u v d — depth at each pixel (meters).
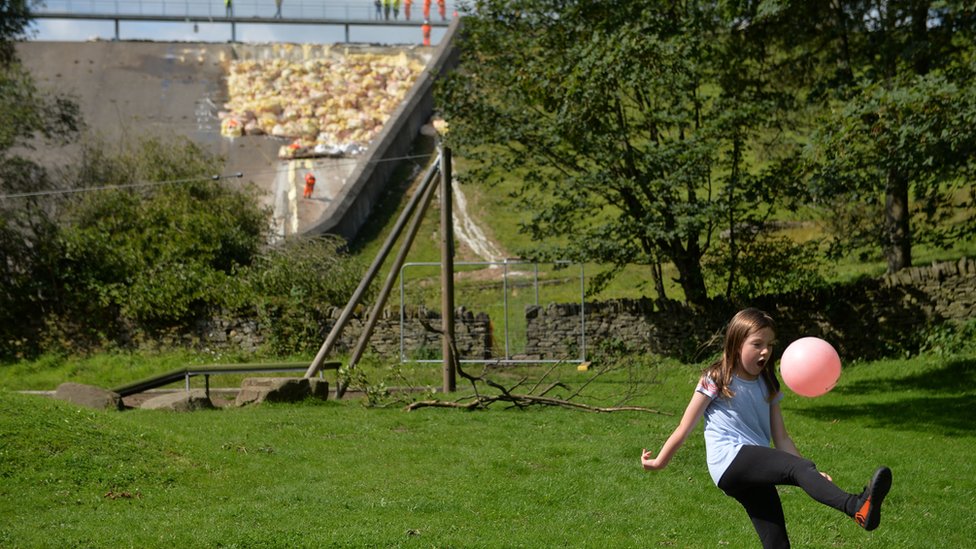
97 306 26.86
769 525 5.63
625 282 33.69
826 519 9.26
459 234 42.75
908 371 20.58
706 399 5.83
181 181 31.31
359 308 26.14
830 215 25.78
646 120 22.77
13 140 33.84
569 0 23.31
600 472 11.11
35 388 23.67
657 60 20.95
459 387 20.47
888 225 23.56
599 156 22.25
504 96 23.88
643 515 9.22
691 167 21.72
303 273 26.88
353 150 58.25
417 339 25.64
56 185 34.44
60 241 27.70
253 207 35.88
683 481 10.77
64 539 7.37
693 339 23.64
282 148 58.28
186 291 26.41
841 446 13.55
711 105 22.91
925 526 9.27
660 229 22.16
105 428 10.87
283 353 25.91
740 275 24.25
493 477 10.70
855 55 23.14
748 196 22.30
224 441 12.10
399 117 53.66
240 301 26.28
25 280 27.28
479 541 7.75
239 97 67.94
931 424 15.66
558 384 17.08
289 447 12.12
